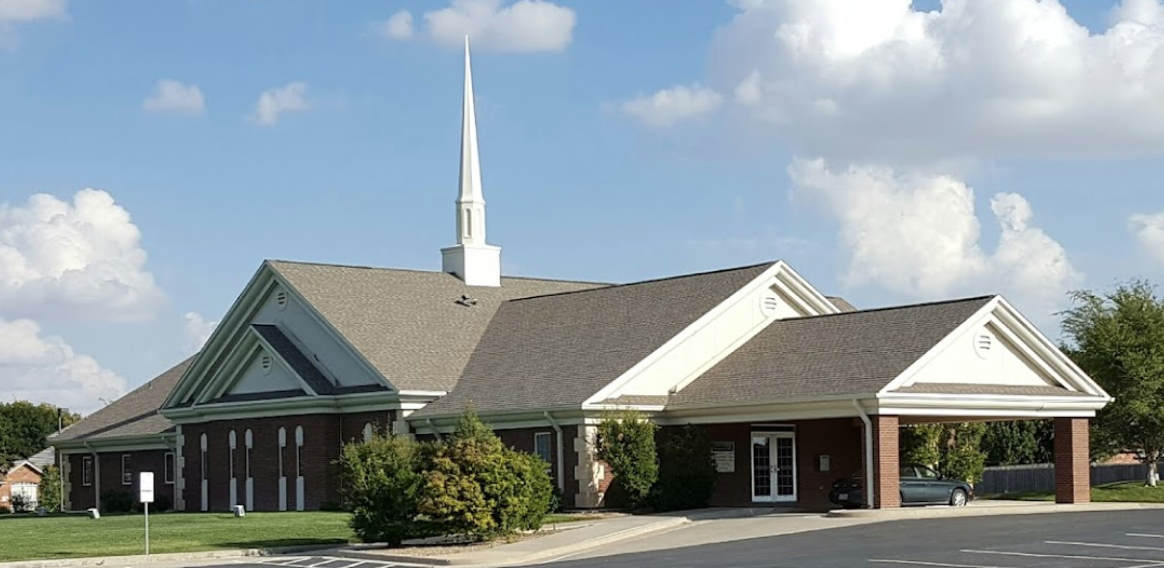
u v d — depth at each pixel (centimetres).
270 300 5338
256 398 5166
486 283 5656
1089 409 4350
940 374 3981
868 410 3834
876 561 2641
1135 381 5350
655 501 4175
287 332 5234
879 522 3525
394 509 3400
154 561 3275
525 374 4662
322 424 4881
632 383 4325
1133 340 5359
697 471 4231
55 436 6506
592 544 3281
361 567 3027
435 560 3047
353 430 4869
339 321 5000
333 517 4378
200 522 4322
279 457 5050
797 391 4016
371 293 5266
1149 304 5516
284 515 4566
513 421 4441
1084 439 4338
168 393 6344
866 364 4016
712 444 4425
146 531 3353
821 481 4675
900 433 5006
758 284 4659
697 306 4606
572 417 4256
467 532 3353
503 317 5325
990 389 4075
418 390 4694
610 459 4150
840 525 3456
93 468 6350
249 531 3912
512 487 3403
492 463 3384
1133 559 2555
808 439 4669
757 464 4547
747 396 4138
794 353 4350
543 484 3519
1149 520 3428
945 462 5016
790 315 4794
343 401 4850
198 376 5506
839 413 3897
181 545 3541
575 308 5075
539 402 4350
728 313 4591
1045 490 5634
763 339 4597
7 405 12162
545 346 4841
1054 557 2627
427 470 3419
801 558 2747
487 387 4681
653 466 4162
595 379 4356
